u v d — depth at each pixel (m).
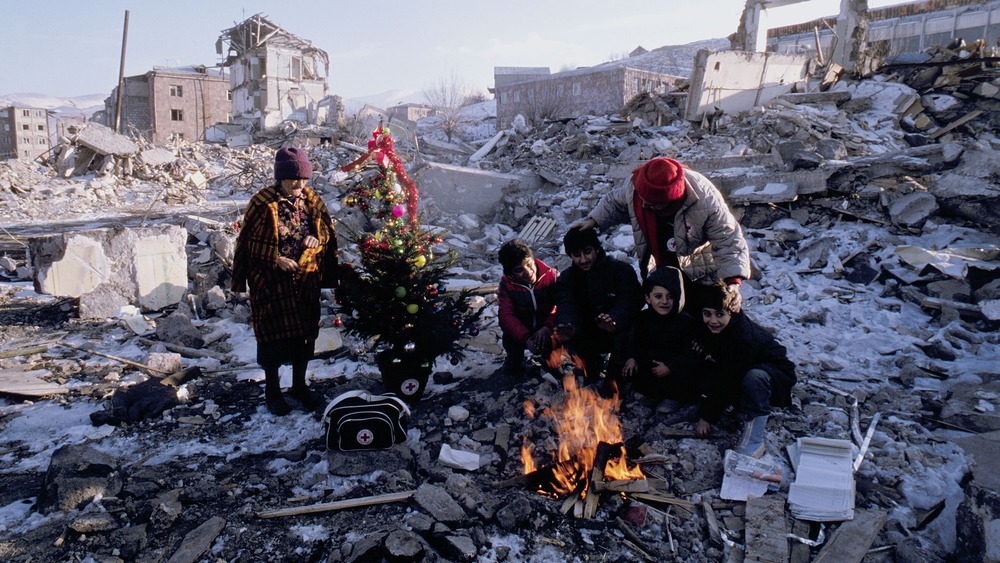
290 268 4.01
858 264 6.47
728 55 13.54
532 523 3.07
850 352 5.02
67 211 16.05
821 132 11.29
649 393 4.20
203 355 5.54
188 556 2.80
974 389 4.13
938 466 3.42
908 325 5.38
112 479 3.37
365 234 4.40
